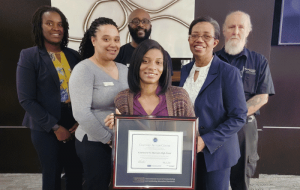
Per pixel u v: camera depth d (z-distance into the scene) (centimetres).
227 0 221
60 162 160
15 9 227
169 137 88
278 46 243
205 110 114
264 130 252
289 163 254
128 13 226
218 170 115
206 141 106
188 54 231
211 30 116
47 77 150
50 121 147
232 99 109
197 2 224
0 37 231
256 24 222
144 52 90
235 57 178
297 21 234
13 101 241
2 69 236
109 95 121
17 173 251
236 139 122
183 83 134
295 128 251
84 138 124
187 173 90
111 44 122
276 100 250
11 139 246
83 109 114
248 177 173
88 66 120
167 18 227
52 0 221
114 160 87
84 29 226
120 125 87
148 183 89
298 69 245
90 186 128
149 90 97
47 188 156
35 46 156
